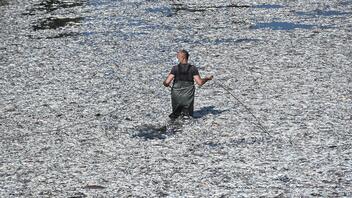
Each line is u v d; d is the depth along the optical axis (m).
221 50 90.19
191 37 101.31
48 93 67.44
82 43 98.12
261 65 79.44
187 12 128.75
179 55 55.22
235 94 65.06
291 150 46.19
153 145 48.59
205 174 41.16
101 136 51.53
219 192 37.62
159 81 72.44
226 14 125.25
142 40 99.62
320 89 66.31
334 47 90.50
